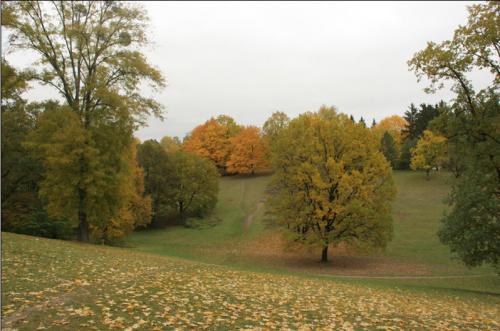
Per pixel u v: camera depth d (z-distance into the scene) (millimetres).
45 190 23375
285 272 25094
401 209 50625
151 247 42938
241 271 18422
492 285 23891
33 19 22953
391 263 32062
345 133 31500
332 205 29547
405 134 88250
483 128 18312
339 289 14797
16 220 30312
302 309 9438
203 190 57906
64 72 23641
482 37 17359
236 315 8242
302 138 32281
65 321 6906
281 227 38531
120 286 10203
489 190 18281
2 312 7113
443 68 18766
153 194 56969
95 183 23000
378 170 30328
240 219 55625
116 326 6789
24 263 11961
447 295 16594
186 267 16469
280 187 33844
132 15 24672
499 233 17438
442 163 64625
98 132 23359
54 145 21875
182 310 8234
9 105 31734
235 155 77750
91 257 15477
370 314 9695
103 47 24312
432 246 36844
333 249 37906
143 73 24625
